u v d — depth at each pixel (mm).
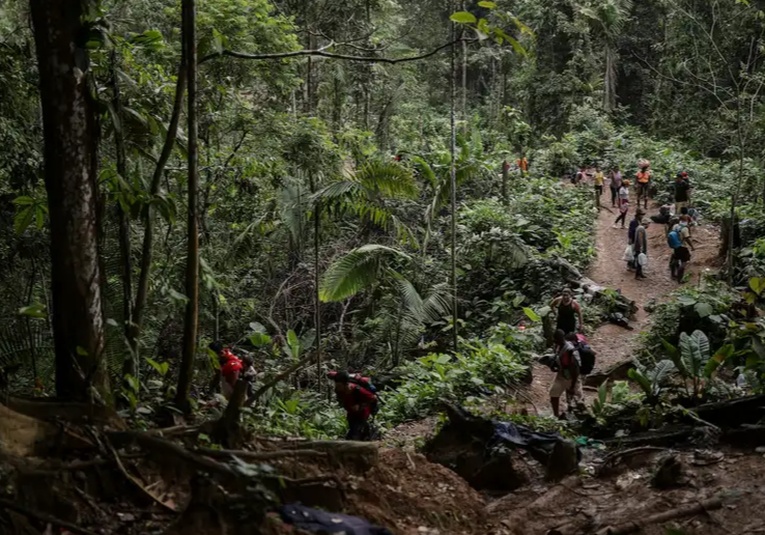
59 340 5312
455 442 7703
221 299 11836
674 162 29609
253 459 4945
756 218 21391
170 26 14906
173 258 11742
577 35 35938
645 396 8867
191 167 5832
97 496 4488
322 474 5477
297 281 18094
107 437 4742
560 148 32625
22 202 6801
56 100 5105
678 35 27547
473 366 13242
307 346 15500
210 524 4152
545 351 15203
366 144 17906
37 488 4109
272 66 13727
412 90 32625
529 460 7227
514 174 29047
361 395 8195
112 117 5605
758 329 9727
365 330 16625
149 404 6004
